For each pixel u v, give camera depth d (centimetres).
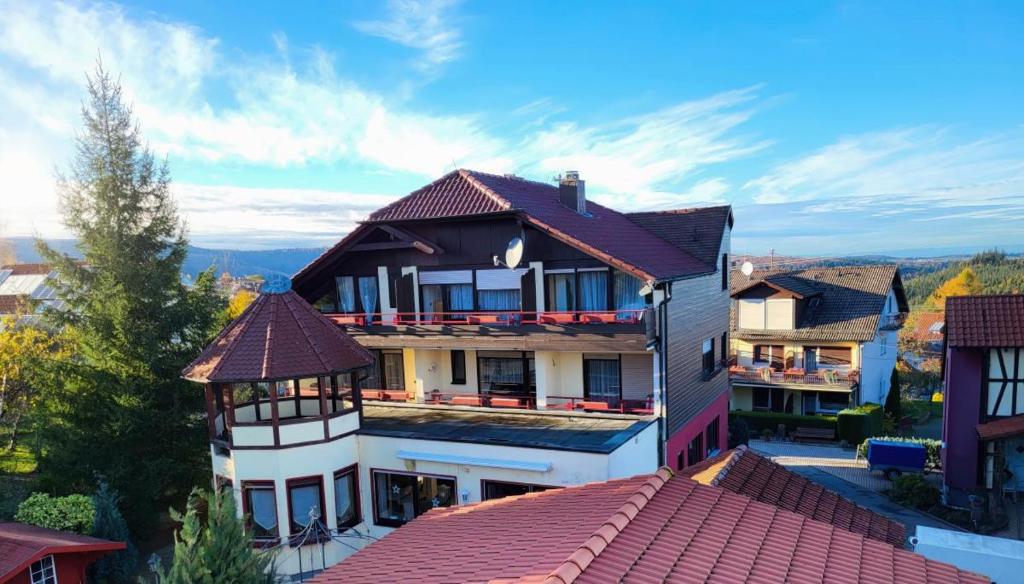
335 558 1633
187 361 2150
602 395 2077
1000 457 1952
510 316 1928
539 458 1555
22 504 1734
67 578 1464
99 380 2017
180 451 2123
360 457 1748
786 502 1147
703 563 709
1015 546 1196
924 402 4100
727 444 2789
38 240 2088
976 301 2111
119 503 1956
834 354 3472
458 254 2073
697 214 2600
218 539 1007
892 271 3712
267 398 2102
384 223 2084
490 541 912
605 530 746
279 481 1598
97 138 2103
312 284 2308
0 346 2367
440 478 1681
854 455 2950
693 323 2178
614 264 1761
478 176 2180
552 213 2083
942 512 2070
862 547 811
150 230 2159
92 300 2088
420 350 2162
